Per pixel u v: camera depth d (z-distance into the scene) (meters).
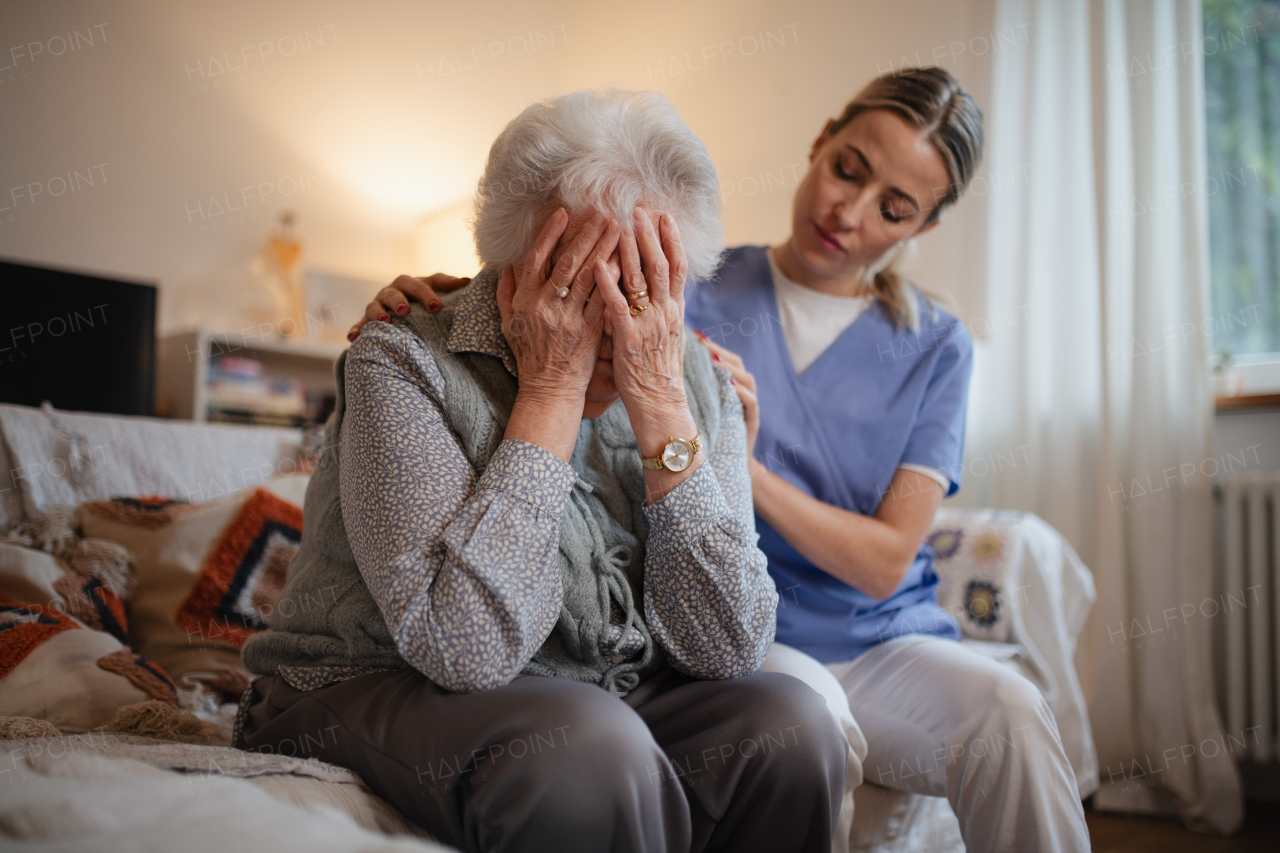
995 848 1.02
